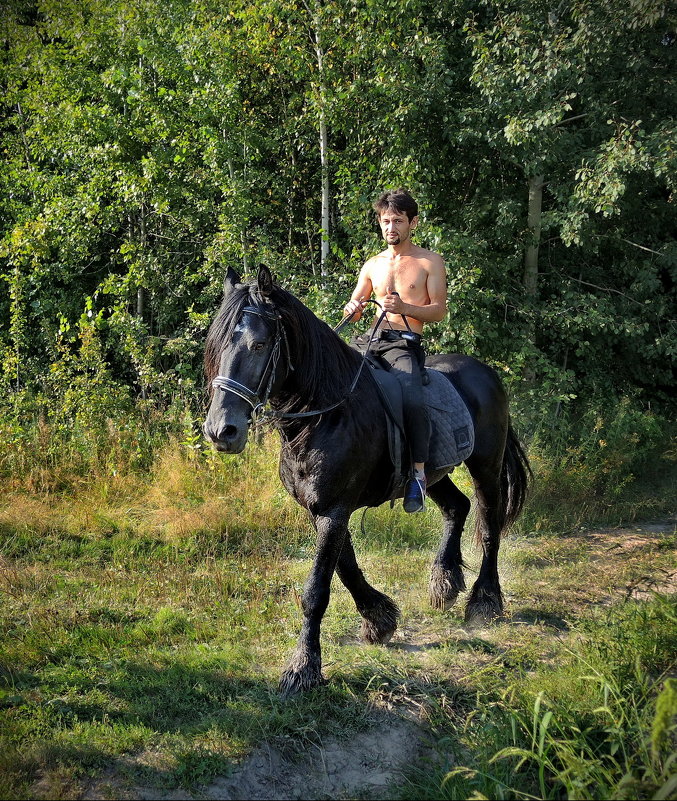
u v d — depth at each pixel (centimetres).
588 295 823
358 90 762
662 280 990
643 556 521
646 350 860
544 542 569
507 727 292
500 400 427
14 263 817
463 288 712
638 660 288
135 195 818
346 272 785
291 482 337
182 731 296
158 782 265
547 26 775
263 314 294
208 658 358
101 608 418
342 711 311
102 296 944
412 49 757
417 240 759
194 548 522
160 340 850
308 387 314
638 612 378
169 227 918
